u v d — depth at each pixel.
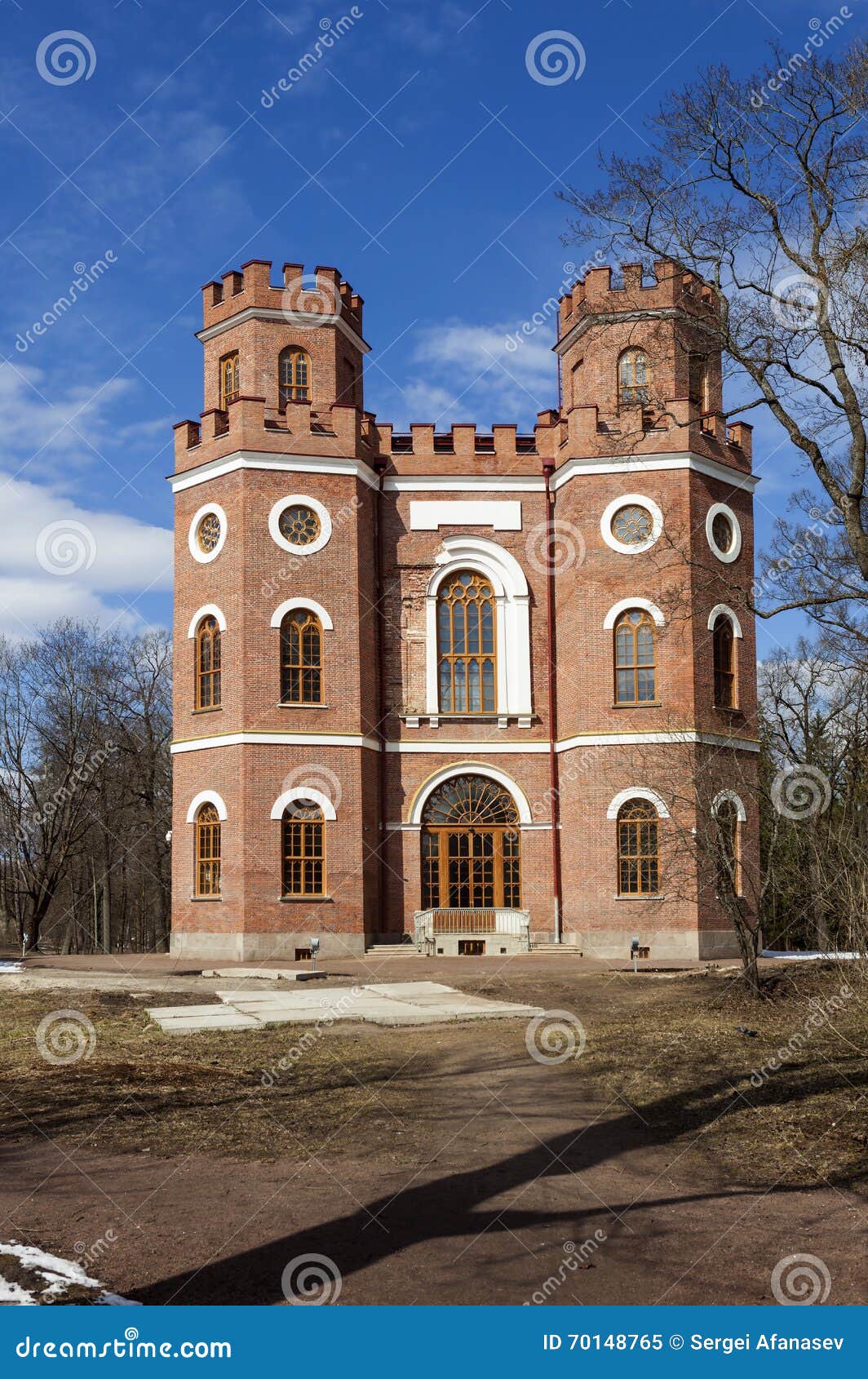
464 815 35.75
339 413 34.88
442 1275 8.42
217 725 33.75
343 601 34.28
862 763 25.31
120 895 64.50
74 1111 13.45
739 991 22.88
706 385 35.41
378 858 35.00
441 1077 15.59
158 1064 16.14
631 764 32.81
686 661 33.09
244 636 33.31
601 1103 14.20
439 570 36.34
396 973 28.78
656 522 33.78
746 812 34.28
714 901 32.66
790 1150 12.19
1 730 52.59
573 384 37.06
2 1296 7.77
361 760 33.91
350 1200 10.12
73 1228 9.29
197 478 35.03
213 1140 12.29
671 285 34.28
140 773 51.97
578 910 33.88
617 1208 10.11
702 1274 8.56
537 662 36.25
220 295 36.56
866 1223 9.76
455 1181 10.83
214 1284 8.16
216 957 32.84
